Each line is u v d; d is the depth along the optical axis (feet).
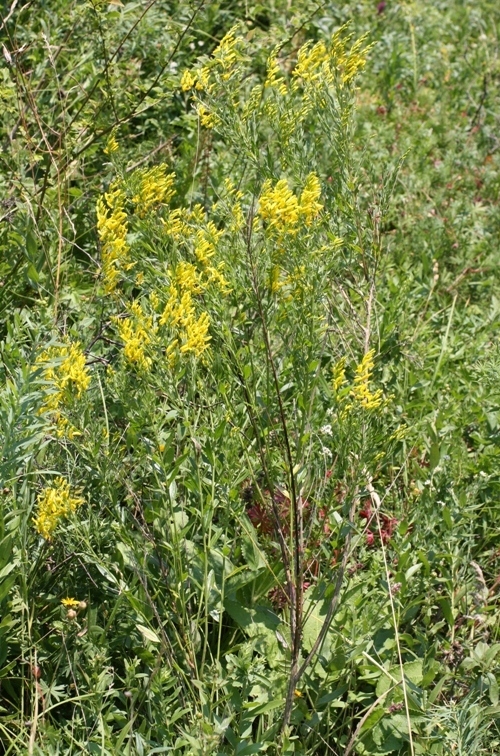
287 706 8.30
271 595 9.73
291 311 8.91
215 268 8.77
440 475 11.00
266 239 8.41
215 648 9.37
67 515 8.25
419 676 9.27
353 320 11.06
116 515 8.42
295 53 16.96
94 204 13.50
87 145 12.92
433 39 24.44
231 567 9.28
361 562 9.99
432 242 15.97
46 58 14.29
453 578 10.19
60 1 15.15
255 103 9.82
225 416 8.68
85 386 8.13
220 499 9.13
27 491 8.87
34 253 11.85
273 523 9.43
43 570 9.21
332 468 9.30
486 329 14.25
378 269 12.16
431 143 18.60
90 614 8.54
